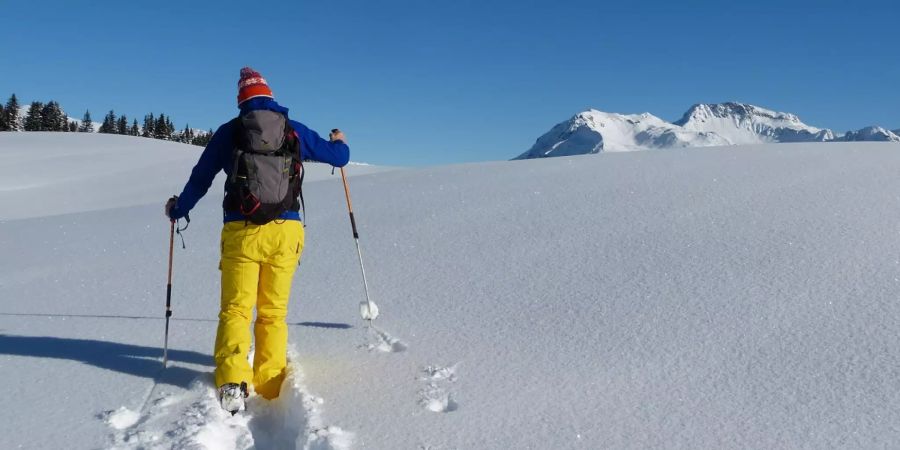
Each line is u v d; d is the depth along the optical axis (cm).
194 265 565
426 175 968
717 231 523
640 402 282
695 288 410
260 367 315
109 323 415
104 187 1792
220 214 803
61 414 277
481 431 262
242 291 307
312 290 471
